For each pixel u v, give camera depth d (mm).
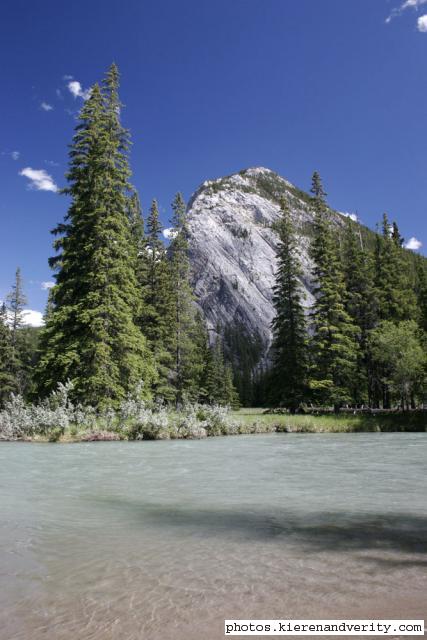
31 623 3639
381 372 45812
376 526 6402
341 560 5027
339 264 43906
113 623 3633
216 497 8398
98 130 29453
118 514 7141
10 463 13164
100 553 5305
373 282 48156
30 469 12000
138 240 42719
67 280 28312
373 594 4121
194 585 4359
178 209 50000
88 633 3479
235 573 4652
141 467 12328
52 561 5031
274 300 44062
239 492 8859
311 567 4816
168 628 3549
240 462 13305
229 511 7324
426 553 5262
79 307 26578
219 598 4074
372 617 3695
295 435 25562
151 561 5020
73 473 11320
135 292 30078
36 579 4527
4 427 22000
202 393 71250
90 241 27781
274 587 4293
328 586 4312
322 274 44438
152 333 40500
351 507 7547
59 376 25531
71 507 7625
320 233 45406
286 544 5609
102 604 3973
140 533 6105
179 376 43062
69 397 24719
